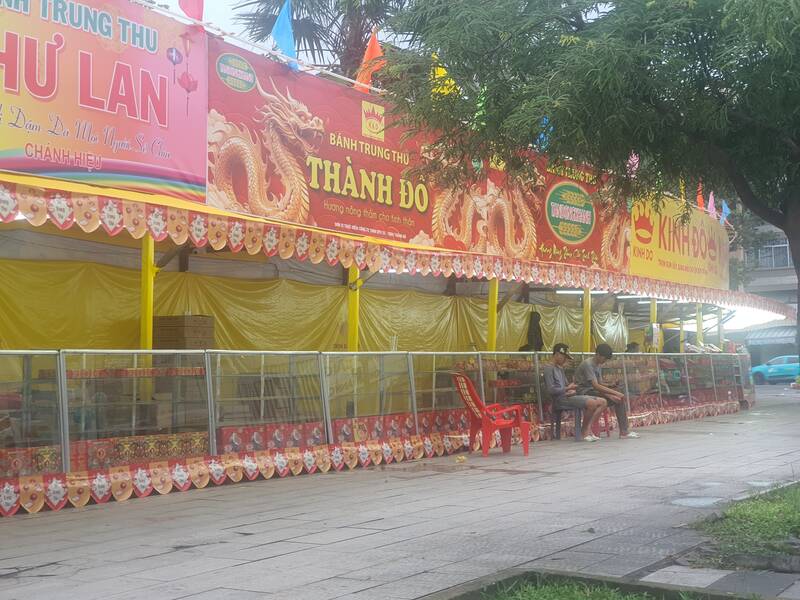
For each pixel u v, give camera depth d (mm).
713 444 13977
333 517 7977
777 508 7270
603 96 7637
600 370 16359
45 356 8789
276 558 6270
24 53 9859
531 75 8383
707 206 26062
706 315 28547
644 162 8992
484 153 9219
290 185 13016
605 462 11828
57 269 11766
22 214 8219
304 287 15141
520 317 19984
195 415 10133
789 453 12578
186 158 11547
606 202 10570
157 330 12406
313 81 13492
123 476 9289
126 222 9094
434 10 8812
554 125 7930
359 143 14203
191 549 6641
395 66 9117
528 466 11602
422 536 7000
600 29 7910
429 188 15469
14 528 7684
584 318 19891
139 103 11000
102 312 12258
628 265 21391
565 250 19016
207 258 13828
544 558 6113
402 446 12602
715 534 6660
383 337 16578
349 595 5195
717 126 7531
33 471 8570
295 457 11156
